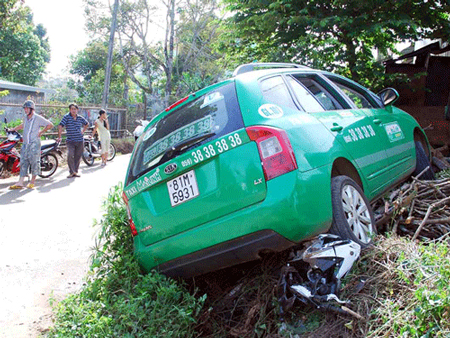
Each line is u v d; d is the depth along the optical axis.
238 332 3.30
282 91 3.76
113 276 3.89
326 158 3.39
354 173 3.87
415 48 15.59
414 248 3.28
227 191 3.20
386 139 4.67
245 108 3.33
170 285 3.47
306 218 3.07
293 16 9.85
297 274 3.19
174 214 3.46
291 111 3.56
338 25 9.95
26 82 39.44
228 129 3.29
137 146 4.12
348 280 3.05
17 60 38.97
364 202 3.77
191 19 37.72
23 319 4.01
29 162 10.03
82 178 11.53
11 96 27.47
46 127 10.19
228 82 3.62
